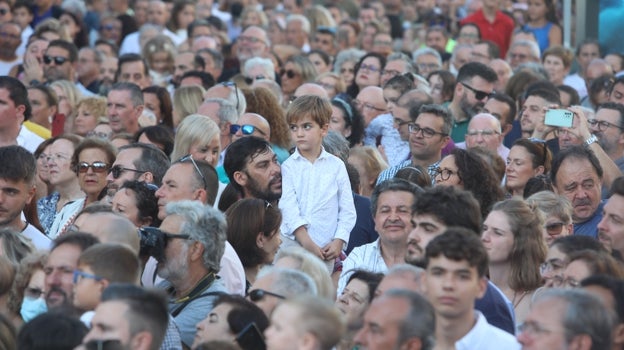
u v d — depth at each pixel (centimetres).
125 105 2856
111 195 2156
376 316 1355
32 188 2070
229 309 1545
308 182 2194
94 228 1700
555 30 4428
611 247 1912
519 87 3284
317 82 3425
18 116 2603
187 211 1770
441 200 1639
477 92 3012
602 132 2558
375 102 3008
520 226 1794
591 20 4041
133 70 3531
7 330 1527
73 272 1587
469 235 1451
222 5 5384
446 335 1453
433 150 2488
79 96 3203
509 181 2348
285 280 1591
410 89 2948
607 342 1353
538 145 2350
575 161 2155
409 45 4575
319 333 1298
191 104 2975
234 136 2492
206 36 4056
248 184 2155
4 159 2028
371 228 2248
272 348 1302
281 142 2619
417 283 1507
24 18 4469
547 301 1362
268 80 3238
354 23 4559
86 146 2294
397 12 5272
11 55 3912
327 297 1680
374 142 2942
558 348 1343
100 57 3828
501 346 1468
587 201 2153
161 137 2562
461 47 3859
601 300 1390
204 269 1777
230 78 3681
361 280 1620
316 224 2177
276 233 1962
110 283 1536
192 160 2042
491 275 1828
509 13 4675
